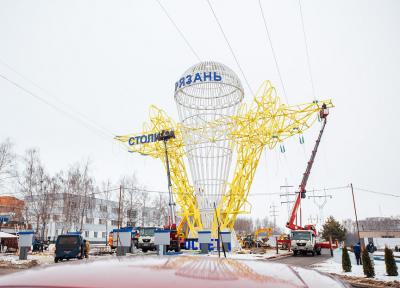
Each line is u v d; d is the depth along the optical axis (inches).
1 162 1576.0
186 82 1230.9
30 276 50.5
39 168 1839.3
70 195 2018.9
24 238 914.1
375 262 908.6
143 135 1503.4
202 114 1240.2
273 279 52.1
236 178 1355.8
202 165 1222.3
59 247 844.0
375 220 4817.9
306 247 1226.6
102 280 46.3
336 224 2642.7
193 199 1418.6
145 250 1274.6
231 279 48.4
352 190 1632.6
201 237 1113.4
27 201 1882.4
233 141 1261.1
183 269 54.1
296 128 1249.4
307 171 1473.9
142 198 2532.0
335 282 63.9
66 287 43.4
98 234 2655.0
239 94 1248.8
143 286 43.4
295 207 1494.8
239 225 5359.3
